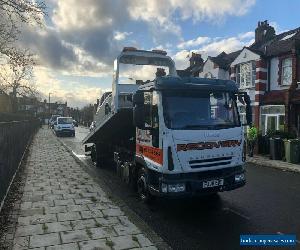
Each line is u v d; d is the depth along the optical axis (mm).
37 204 7957
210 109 7562
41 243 5645
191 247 5828
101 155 13875
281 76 22688
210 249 5742
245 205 8375
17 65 17281
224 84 7840
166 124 7074
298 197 9180
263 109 23578
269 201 8750
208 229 6711
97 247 5496
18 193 9031
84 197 8633
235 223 7039
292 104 20906
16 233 6078
